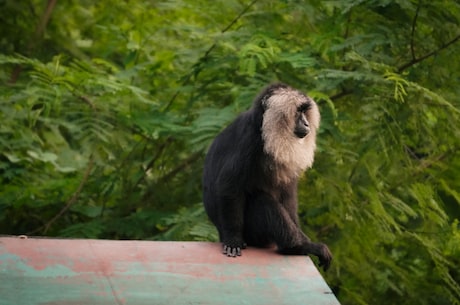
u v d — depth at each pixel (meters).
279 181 11.59
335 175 14.91
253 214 11.36
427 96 13.70
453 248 14.76
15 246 9.71
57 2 18.88
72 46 18.45
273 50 14.38
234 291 9.32
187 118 15.66
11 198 15.49
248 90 14.40
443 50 14.80
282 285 9.52
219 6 16.12
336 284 16.42
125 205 15.97
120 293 9.05
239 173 11.21
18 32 18.00
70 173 16.98
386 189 15.50
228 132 11.89
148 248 10.09
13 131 15.85
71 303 8.76
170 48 17.03
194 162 16.23
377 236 15.03
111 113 15.08
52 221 15.97
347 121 14.96
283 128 11.20
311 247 11.29
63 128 17.28
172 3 16.14
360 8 14.76
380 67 13.87
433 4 14.41
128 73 15.85
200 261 9.98
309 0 15.41
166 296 9.09
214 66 15.38
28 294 8.83
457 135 14.45
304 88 14.90
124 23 18.14
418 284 16.47
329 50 14.68
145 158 16.38
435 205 14.59
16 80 16.91
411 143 15.62
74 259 9.58
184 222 13.89
